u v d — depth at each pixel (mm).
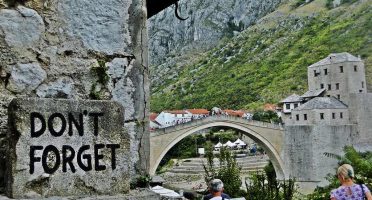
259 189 14133
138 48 2943
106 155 2479
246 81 131875
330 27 137375
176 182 57281
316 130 56219
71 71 2705
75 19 2738
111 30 2850
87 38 2768
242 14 199750
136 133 2881
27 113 2273
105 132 2486
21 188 2234
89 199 2367
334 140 57562
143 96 2936
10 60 2547
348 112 64625
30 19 2607
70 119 2387
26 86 2576
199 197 16812
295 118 67812
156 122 95938
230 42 172500
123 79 2869
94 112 2463
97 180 2439
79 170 2391
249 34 169250
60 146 2346
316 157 55719
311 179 55531
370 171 14750
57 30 2684
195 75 159750
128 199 2488
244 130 55875
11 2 2566
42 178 2285
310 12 158875
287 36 150875
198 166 67875
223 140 83438
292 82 117938
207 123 52531
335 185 14836
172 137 49781
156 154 49125
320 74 75125
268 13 187000
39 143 2291
